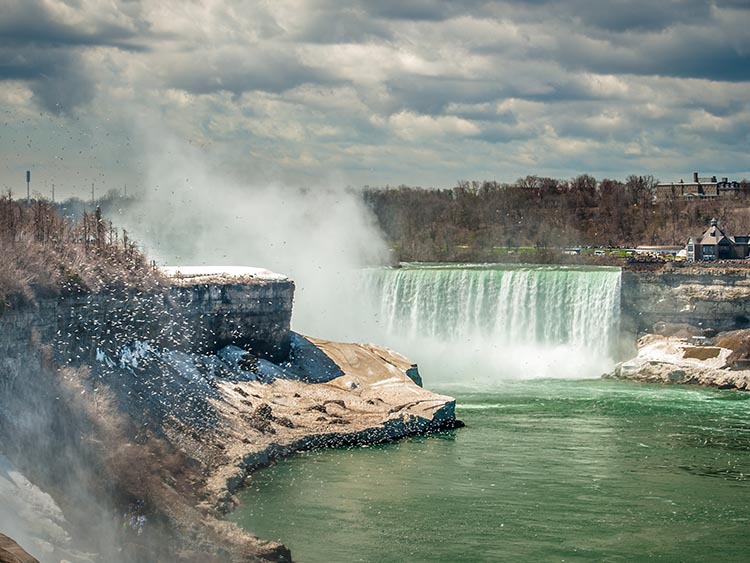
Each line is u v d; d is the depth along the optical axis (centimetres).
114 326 10300
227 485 8694
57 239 10881
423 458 10025
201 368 11262
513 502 8731
